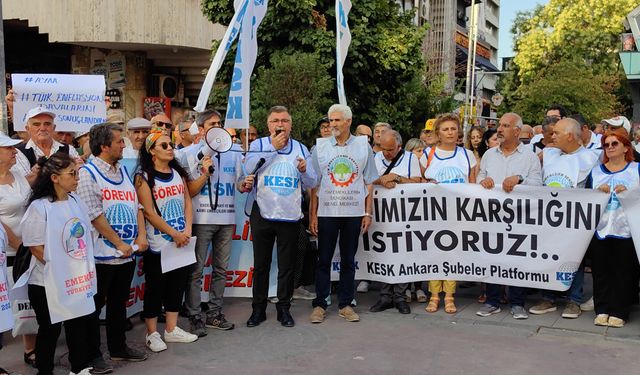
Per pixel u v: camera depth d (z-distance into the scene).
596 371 4.91
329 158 6.11
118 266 5.02
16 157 5.39
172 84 16.31
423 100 17.17
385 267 6.64
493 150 6.67
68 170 4.43
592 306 6.67
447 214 6.54
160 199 5.34
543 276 6.26
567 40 40.56
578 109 29.38
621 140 5.94
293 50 12.12
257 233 6.05
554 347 5.46
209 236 5.93
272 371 4.96
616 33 39.69
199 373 4.93
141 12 13.73
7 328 4.40
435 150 6.78
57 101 6.50
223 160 6.05
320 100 10.73
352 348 5.48
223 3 12.55
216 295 6.09
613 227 5.91
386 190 6.64
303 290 7.36
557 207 6.18
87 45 14.50
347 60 12.72
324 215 6.13
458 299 7.26
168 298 5.61
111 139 4.89
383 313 6.60
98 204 4.87
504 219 6.36
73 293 4.50
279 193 5.91
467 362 5.12
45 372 4.62
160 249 5.33
